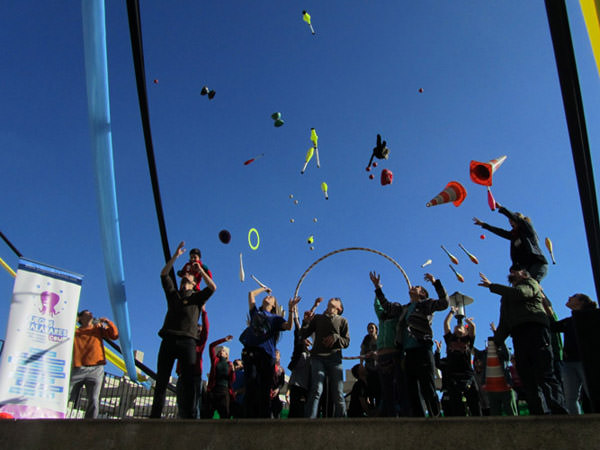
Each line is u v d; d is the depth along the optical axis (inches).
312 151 280.2
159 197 217.5
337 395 219.8
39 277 233.6
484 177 227.1
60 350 227.1
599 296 177.9
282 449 131.0
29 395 212.8
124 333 251.4
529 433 120.9
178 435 137.8
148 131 202.4
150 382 350.0
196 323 201.3
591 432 117.7
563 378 205.0
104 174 222.7
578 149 170.6
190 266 228.8
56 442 143.0
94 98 216.5
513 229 248.2
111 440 140.9
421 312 211.2
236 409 281.9
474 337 254.5
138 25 181.8
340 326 233.3
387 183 256.5
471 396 247.6
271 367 213.6
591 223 175.8
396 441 126.6
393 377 219.0
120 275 237.6
